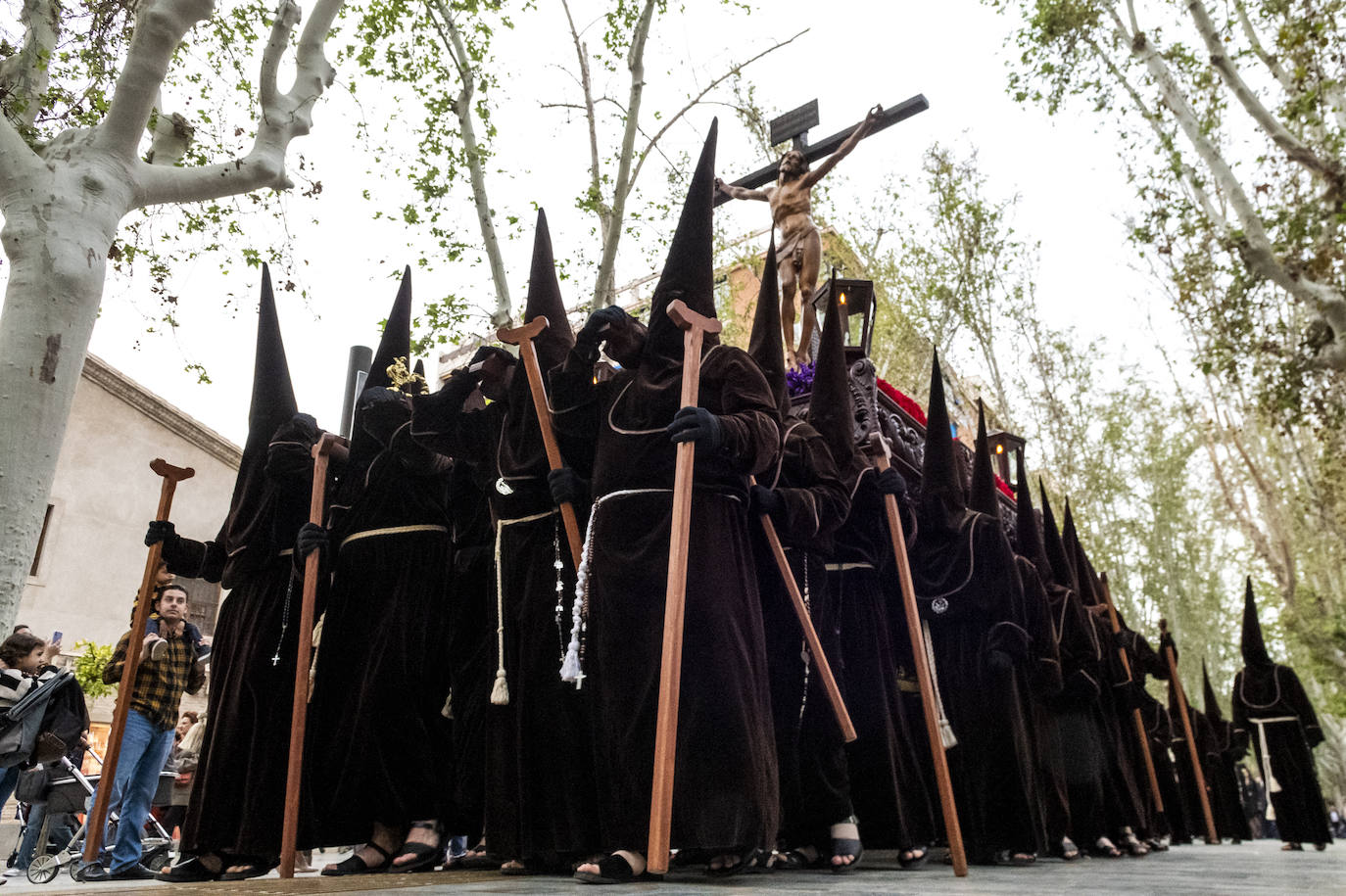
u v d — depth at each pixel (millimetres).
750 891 2531
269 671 4574
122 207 7801
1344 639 23234
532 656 3926
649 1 12062
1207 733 14906
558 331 4641
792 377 7207
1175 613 30750
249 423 5062
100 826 4570
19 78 8273
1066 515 9359
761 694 3455
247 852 4281
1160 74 14016
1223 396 24922
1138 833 8453
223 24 10273
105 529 19500
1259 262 13406
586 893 2410
